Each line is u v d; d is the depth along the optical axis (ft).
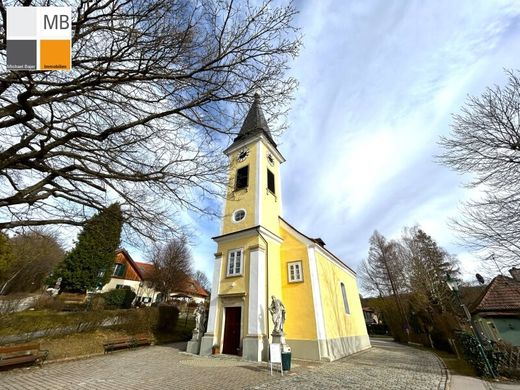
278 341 39.19
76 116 15.28
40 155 14.37
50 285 86.99
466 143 29.68
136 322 58.13
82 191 17.34
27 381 25.93
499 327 50.67
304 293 47.88
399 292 109.70
